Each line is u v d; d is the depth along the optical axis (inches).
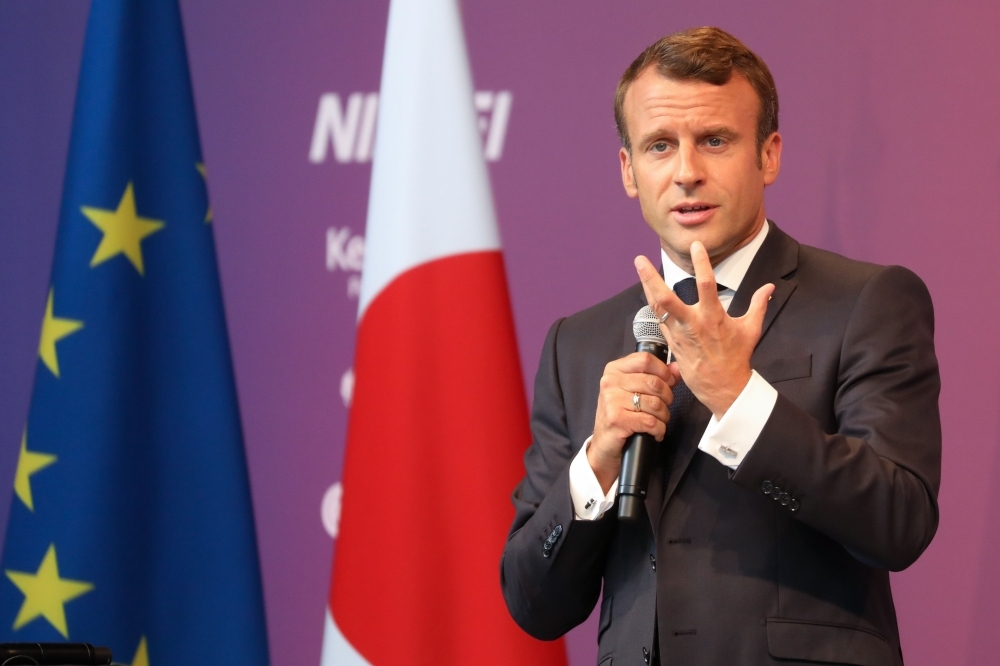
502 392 357.1
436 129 371.2
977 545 366.3
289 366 430.3
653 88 239.5
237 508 379.2
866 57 392.5
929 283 379.6
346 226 432.8
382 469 357.1
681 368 214.8
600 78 417.4
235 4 449.7
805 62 397.4
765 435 208.4
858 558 214.1
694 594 218.4
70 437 370.6
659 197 239.5
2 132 458.9
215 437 380.2
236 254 438.6
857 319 230.5
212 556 374.0
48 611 362.6
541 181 417.4
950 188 381.1
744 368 212.5
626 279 408.2
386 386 360.5
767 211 394.3
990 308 373.4
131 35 390.9
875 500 207.9
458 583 347.9
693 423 232.2
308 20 444.1
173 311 383.6
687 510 225.6
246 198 440.8
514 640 344.2
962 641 365.1
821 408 226.4
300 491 423.8
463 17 427.8
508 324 363.3
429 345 359.9
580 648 393.7
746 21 404.8
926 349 232.7
